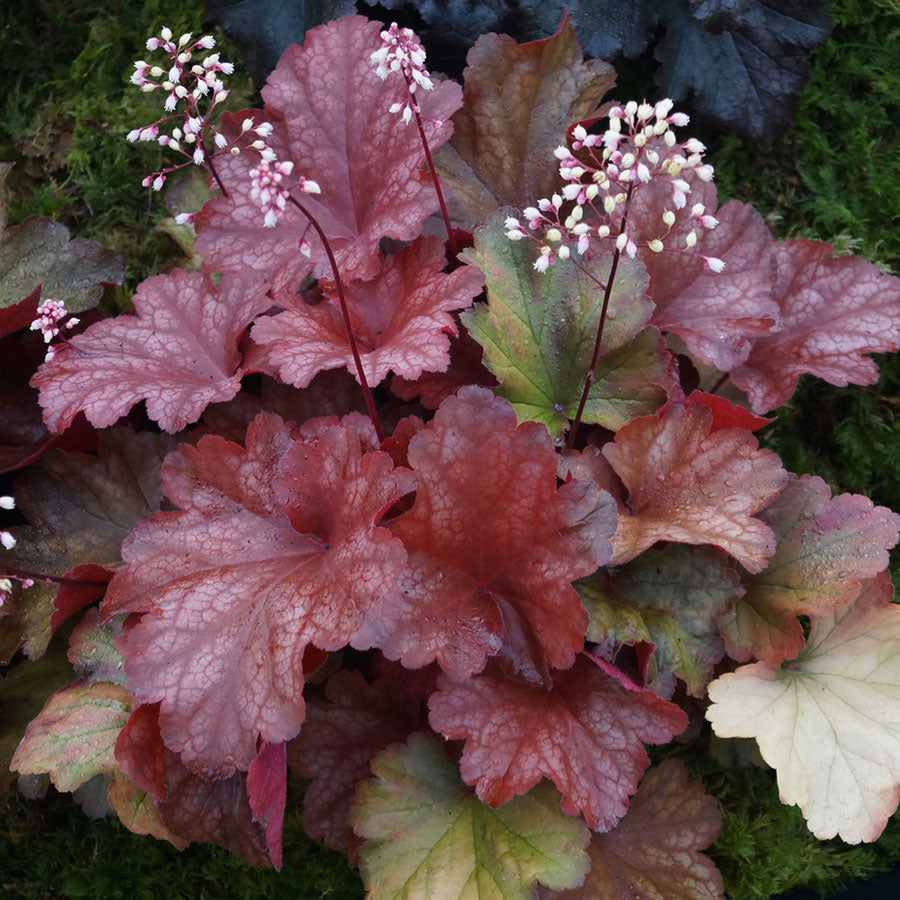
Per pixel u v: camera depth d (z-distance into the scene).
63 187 0.66
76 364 0.56
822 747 0.54
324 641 0.49
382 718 0.57
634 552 0.52
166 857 0.62
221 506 0.53
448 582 0.53
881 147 0.67
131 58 0.67
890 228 0.66
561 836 0.52
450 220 0.60
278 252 0.58
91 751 0.54
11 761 0.55
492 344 0.55
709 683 0.55
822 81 0.67
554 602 0.52
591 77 0.60
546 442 0.51
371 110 0.58
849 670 0.56
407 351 0.53
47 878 0.63
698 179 0.59
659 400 0.56
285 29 0.63
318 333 0.55
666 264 0.59
